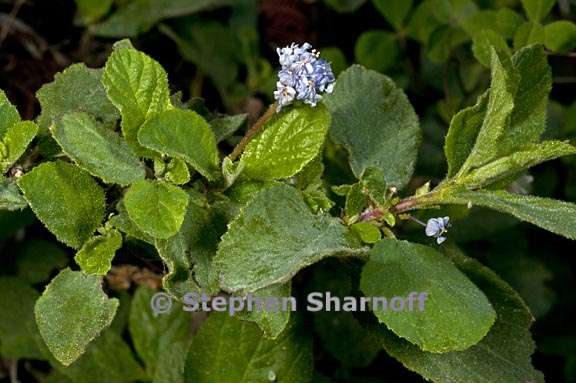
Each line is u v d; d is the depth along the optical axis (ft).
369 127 1.85
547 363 2.44
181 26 2.36
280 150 1.70
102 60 2.37
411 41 2.43
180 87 2.39
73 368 2.15
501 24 2.21
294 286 2.12
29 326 2.19
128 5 2.34
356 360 2.12
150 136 1.64
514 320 1.78
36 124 1.71
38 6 2.34
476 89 2.31
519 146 1.76
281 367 1.97
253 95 2.38
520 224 2.35
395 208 1.72
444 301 1.66
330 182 2.04
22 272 2.25
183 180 1.66
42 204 1.65
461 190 1.70
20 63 2.33
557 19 2.40
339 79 1.87
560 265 2.44
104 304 1.70
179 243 1.67
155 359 2.15
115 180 1.65
